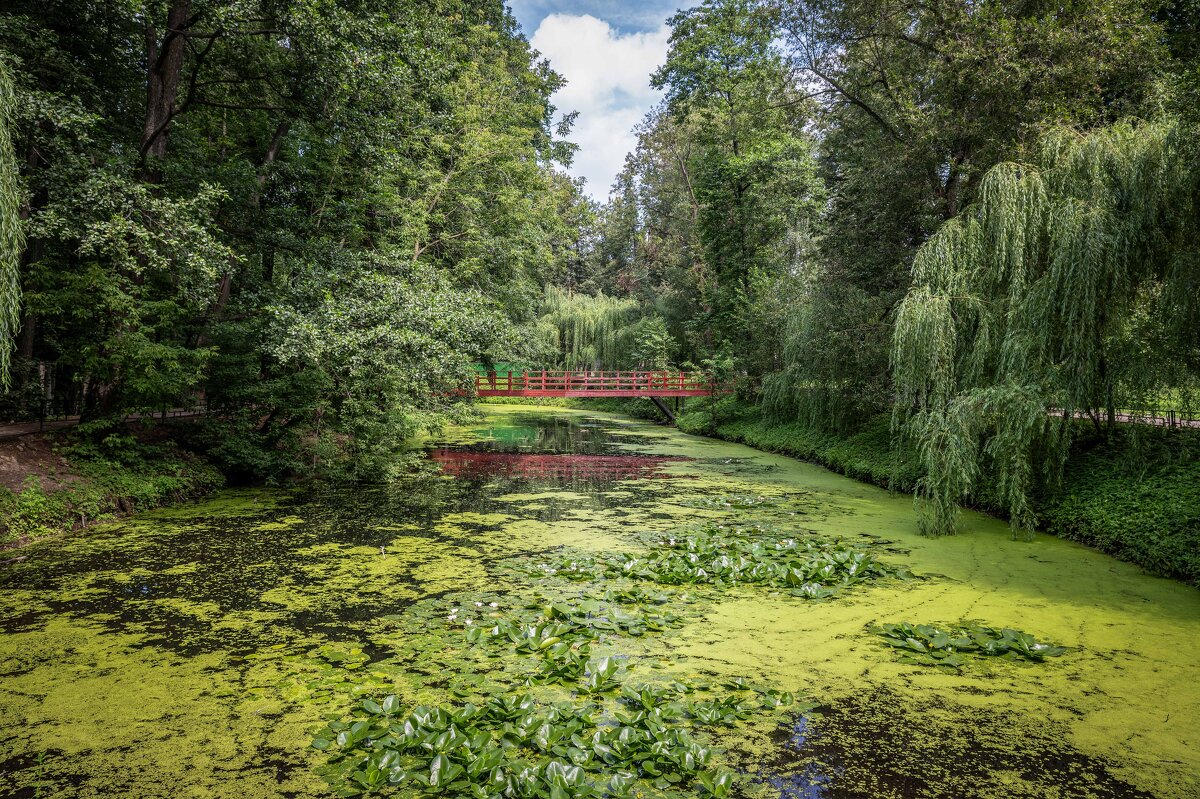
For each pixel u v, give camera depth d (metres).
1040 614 5.45
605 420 30.31
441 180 18.70
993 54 10.52
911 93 12.98
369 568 6.67
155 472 9.49
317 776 3.12
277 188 13.52
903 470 11.19
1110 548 7.29
